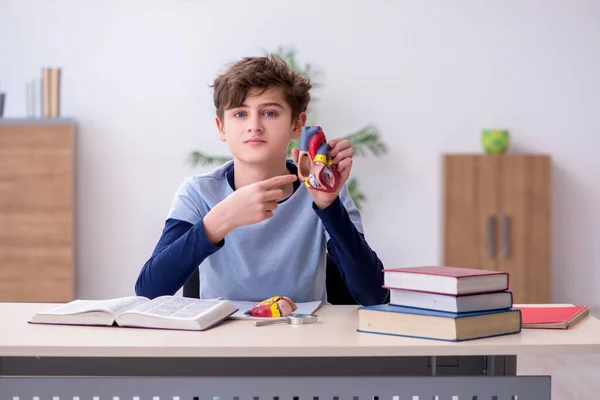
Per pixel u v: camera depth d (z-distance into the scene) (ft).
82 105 18.06
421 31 18.25
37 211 17.11
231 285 6.34
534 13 18.30
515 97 18.31
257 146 6.02
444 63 18.26
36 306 6.01
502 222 17.43
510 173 17.42
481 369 5.43
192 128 18.19
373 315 4.84
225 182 6.55
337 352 4.39
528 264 17.44
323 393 4.53
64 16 18.01
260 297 6.33
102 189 18.10
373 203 18.31
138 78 18.12
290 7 18.16
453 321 4.53
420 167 18.31
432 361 4.94
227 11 18.15
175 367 5.19
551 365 13.57
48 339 4.60
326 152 5.55
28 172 17.10
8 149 17.04
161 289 5.79
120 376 4.82
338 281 6.86
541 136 18.38
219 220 5.59
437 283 4.74
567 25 18.31
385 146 18.26
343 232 5.82
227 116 6.05
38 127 17.08
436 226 18.31
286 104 6.03
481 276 4.78
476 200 17.43
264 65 6.00
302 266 6.37
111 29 18.07
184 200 6.44
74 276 17.72
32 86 17.20
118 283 18.12
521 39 18.31
